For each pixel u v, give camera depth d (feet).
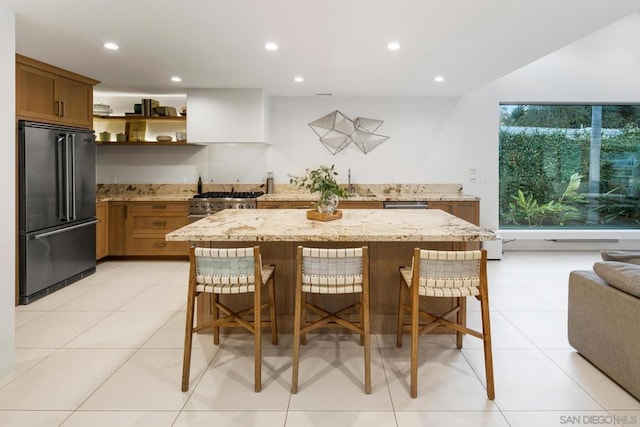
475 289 6.88
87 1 7.85
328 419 6.17
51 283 12.26
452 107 18.24
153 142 17.43
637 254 7.80
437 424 6.06
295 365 6.86
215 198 16.51
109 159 18.62
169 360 8.06
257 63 12.34
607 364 7.30
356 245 9.12
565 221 19.03
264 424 6.04
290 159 18.49
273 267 8.54
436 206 16.57
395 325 9.28
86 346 8.66
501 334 9.31
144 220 16.78
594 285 7.65
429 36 9.86
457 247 8.97
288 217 10.03
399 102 18.28
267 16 8.63
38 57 11.55
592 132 18.84
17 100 11.16
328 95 17.81
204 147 18.57
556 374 7.50
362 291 7.02
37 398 6.69
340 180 18.53
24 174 11.10
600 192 18.97
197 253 7.00
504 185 19.01
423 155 18.40
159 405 6.52
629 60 18.16
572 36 9.86
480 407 6.48
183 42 10.34
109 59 11.82
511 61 12.05
